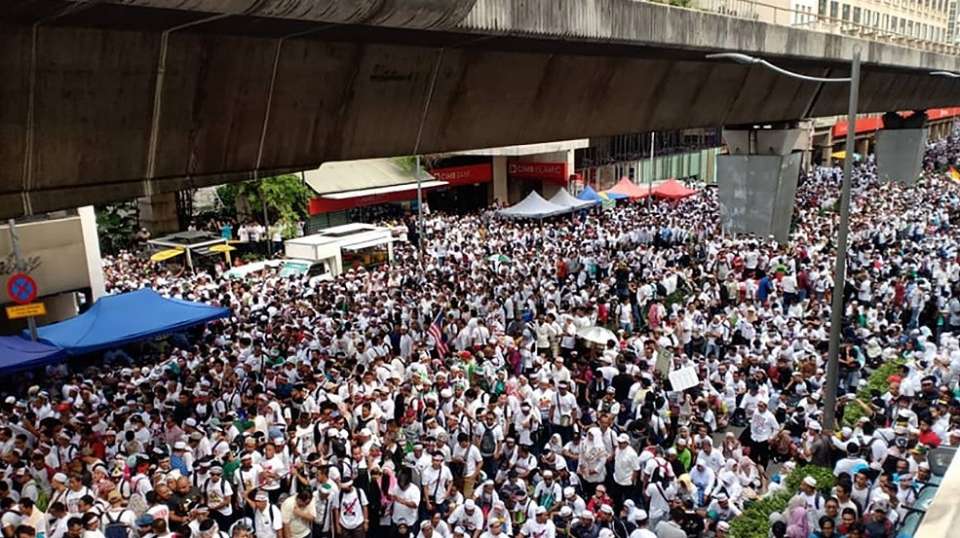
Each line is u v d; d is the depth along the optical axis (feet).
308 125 39.70
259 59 34.96
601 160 177.88
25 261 73.97
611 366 58.59
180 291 86.74
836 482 41.60
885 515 35.76
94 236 79.66
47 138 29.50
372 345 63.87
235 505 41.01
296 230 126.72
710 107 72.18
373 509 41.60
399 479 40.91
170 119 33.30
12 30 26.21
